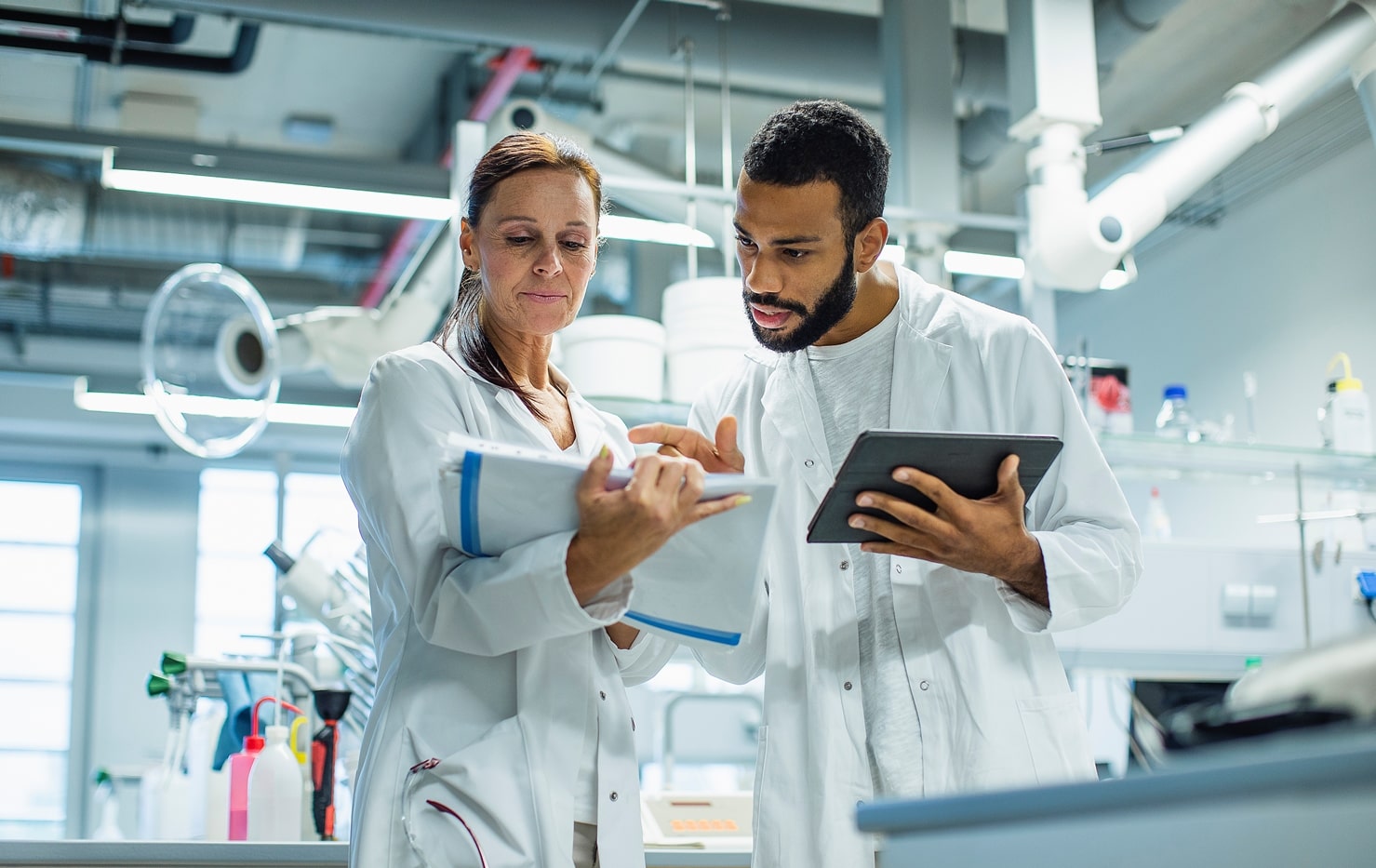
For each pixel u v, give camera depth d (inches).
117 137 125.6
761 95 199.5
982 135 182.2
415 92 218.4
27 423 283.1
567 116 209.6
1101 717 167.9
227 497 311.9
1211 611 133.6
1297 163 187.8
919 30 143.1
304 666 109.6
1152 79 187.3
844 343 67.9
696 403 74.1
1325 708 27.9
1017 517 56.1
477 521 53.4
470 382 60.8
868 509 55.6
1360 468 136.6
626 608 54.2
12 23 168.9
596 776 57.9
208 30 194.5
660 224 123.9
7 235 201.0
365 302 258.2
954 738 61.1
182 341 134.2
